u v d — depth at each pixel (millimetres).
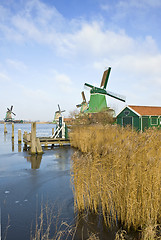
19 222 4609
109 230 4223
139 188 4363
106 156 5188
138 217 4184
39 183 7430
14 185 7211
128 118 24750
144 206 4211
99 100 43562
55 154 13648
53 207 5379
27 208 5332
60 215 4922
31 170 9383
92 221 4602
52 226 4430
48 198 6012
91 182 5098
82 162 5316
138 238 3895
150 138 5766
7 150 15797
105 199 4711
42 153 14039
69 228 4336
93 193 5051
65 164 10586
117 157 4887
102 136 12719
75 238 3967
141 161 4637
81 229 4297
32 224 4512
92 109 44281
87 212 5043
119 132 11680
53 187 6984
